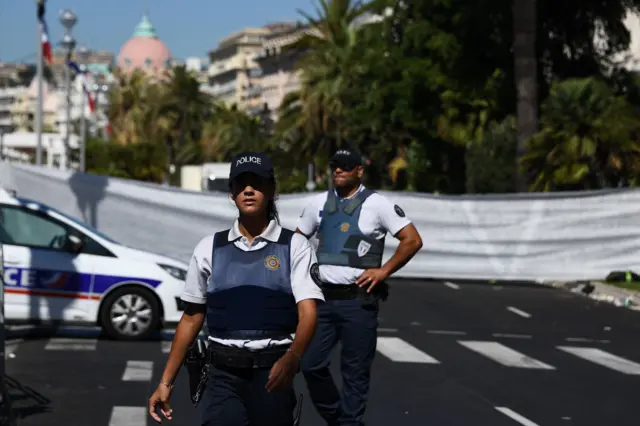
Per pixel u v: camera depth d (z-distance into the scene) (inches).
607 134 1405.0
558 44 1775.3
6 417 401.1
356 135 2445.9
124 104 5191.9
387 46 1943.9
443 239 1207.6
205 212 1181.1
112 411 441.7
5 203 650.2
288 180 3459.6
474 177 1942.7
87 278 649.6
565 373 592.7
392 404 478.9
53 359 580.1
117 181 1173.1
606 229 1195.3
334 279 369.1
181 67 5108.3
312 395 373.4
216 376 239.8
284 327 240.1
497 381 555.5
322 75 3026.6
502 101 1808.6
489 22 1759.4
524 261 1199.6
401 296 1024.2
